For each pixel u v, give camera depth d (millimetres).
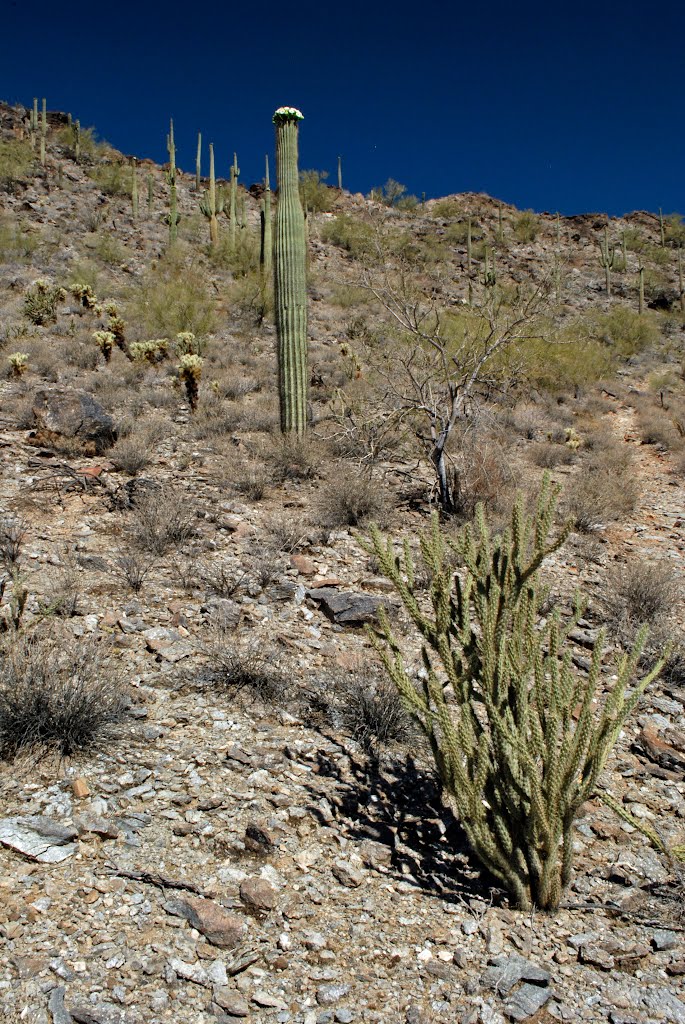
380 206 37375
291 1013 2617
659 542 8203
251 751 3961
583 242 43844
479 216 44562
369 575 6344
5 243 24766
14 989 2604
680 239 47250
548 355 17797
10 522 6531
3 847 3176
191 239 31000
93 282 22156
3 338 15219
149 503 6949
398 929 3021
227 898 3072
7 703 3789
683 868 3475
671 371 22578
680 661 5234
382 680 4598
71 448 8867
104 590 5500
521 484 8992
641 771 4191
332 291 25344
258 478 8414
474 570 3344
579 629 5703
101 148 41125
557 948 3010
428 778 3965
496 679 3232
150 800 3555
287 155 9797
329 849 3402
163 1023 2539
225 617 5227
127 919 2930
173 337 17781
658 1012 2738
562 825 3156
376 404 10367
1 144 35406
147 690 4371
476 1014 2660
